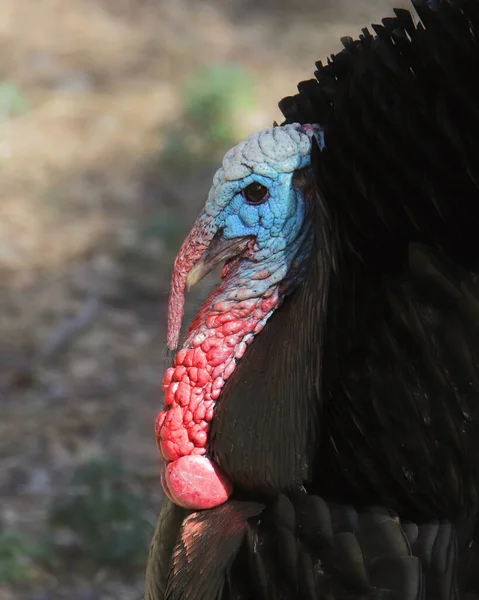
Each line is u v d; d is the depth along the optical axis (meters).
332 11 23.30
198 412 5.61
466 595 4.93
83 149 17.84
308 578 5.08
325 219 5.25
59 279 14.77
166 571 5.93
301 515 5.26
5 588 9.81
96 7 22.61
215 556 5.41
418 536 5.08
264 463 5.43
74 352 13.40
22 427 12.12
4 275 14.83
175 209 16.39
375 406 5.12
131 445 11.81
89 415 12.31
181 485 5.60
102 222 16.00
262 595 5.22
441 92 5.08
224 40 21.75
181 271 5.63
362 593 5.00
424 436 5.05
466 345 4.96
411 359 5.10
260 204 5.42
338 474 5.35
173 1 23.12
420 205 5.12
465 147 5.03
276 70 20.50
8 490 11.16
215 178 5.47
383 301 5.18
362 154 5.16
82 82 19.86
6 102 18.81
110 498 10.38
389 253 5.21
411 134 5.09
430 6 5.27
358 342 5.25
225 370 5.58
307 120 5.64
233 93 18.44
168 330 5.73
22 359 13.25
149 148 17.86
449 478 5.00
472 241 5.09
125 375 13.04
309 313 5.34
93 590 9.84
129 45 21.25
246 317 5.55
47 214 16.17
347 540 5.05
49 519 10.38
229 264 5.63
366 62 5.25
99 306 14.27
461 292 4.97
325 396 5.36
